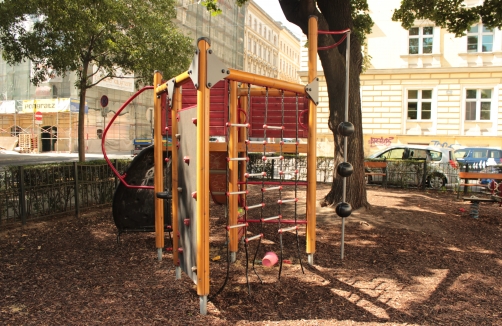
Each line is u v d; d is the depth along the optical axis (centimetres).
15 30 1023
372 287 381
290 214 698
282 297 352
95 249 501
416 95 2278
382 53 2280
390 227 617
